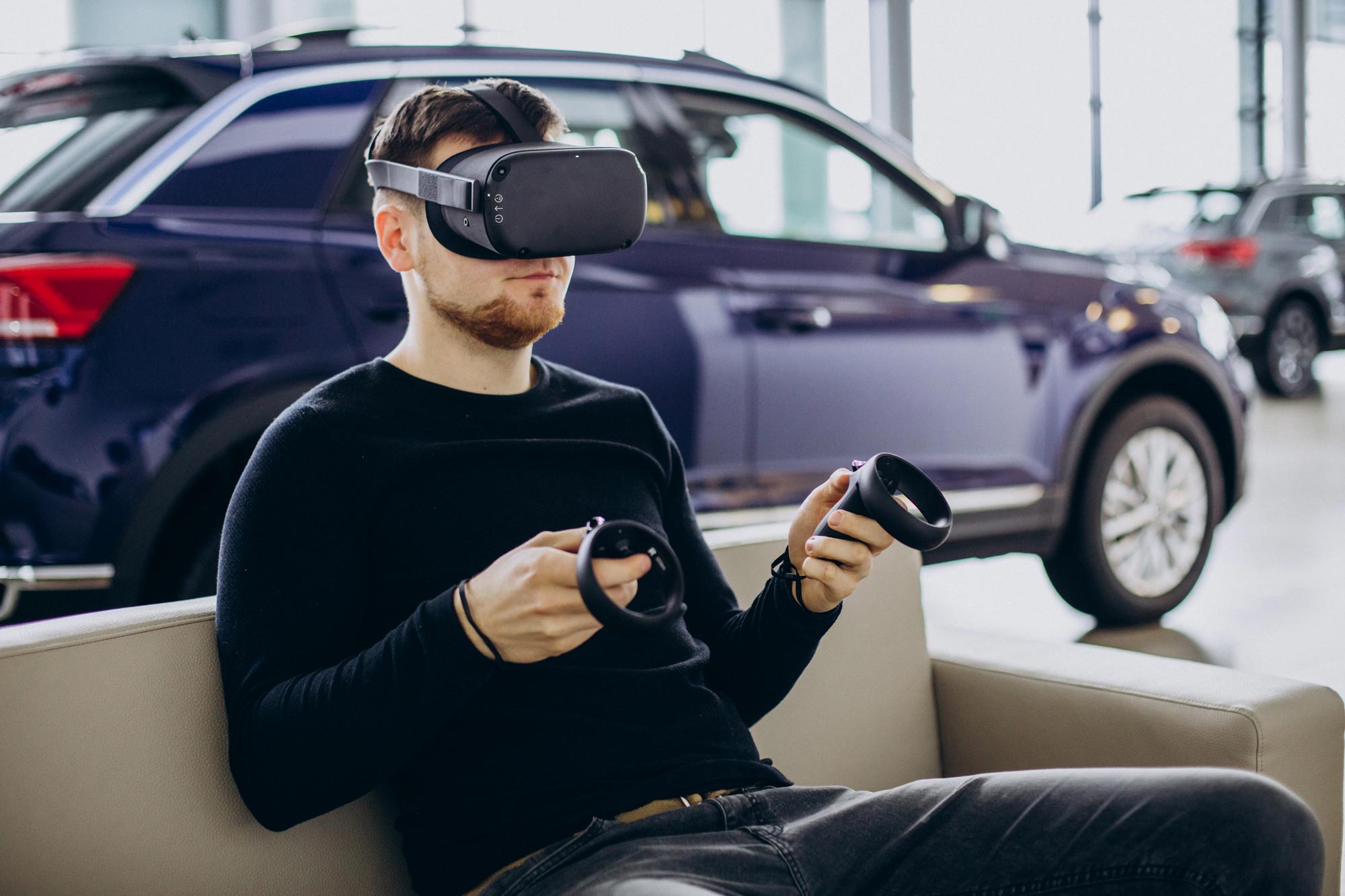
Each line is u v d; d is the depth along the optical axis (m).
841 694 1.38
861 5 8.78
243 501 1.03
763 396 2.55
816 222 2.78
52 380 1.86
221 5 6.28
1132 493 3.12
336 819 1.06
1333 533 4.36
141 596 1.94
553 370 1.21
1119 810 0.94
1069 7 10.83
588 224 1.06
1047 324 2.94
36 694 0.94
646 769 1.02
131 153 2.07
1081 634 3.19
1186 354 3.15
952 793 1.01
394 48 2.36
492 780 1.00
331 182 2.17
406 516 1.05
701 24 8.05
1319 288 7.66
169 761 0.99
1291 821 0.91
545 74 2.51
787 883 0.95
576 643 0.87
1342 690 2.72
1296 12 12.91
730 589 1.27
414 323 1.14
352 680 0.92
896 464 1.04
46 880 0.93
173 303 1.94
